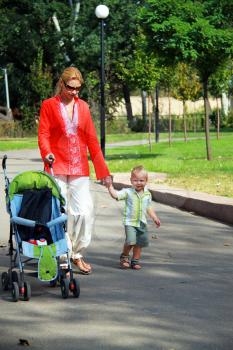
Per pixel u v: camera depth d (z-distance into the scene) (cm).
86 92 7325
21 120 7588
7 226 1466
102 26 3033
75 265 1084
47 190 936
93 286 959
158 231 1400
